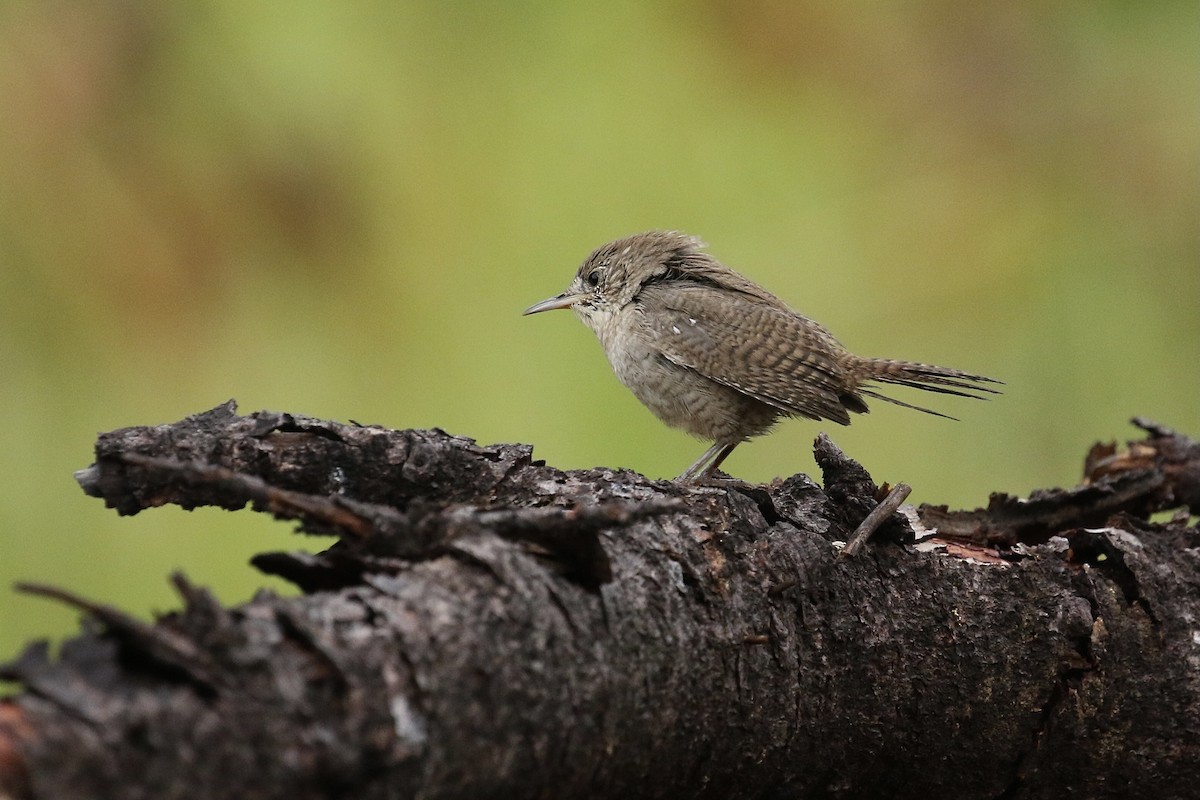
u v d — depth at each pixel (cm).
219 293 1091
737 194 1190
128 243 1076
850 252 1211
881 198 1214
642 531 498
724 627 493
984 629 562
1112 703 577
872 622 537
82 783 330
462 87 1148
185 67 1094
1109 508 725
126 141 1084
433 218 1128
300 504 436
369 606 402
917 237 1218
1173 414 1209
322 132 1105
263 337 1091
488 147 1144
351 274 1112
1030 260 1230
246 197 1098
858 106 1220
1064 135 1235
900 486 559
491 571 424
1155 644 584
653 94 1178
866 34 1219
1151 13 1216
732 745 501
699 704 484
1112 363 1223
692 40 1185
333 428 515
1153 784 592
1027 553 599
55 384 1056
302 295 1107
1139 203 1237
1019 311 1234
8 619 984
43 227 1064
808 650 518
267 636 374
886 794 571
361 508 436
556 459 1104
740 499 538
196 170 1094
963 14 1224
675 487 539
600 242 1150
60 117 1074
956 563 574
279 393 1080
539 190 1143
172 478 490
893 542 563
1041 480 1206
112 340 1073
